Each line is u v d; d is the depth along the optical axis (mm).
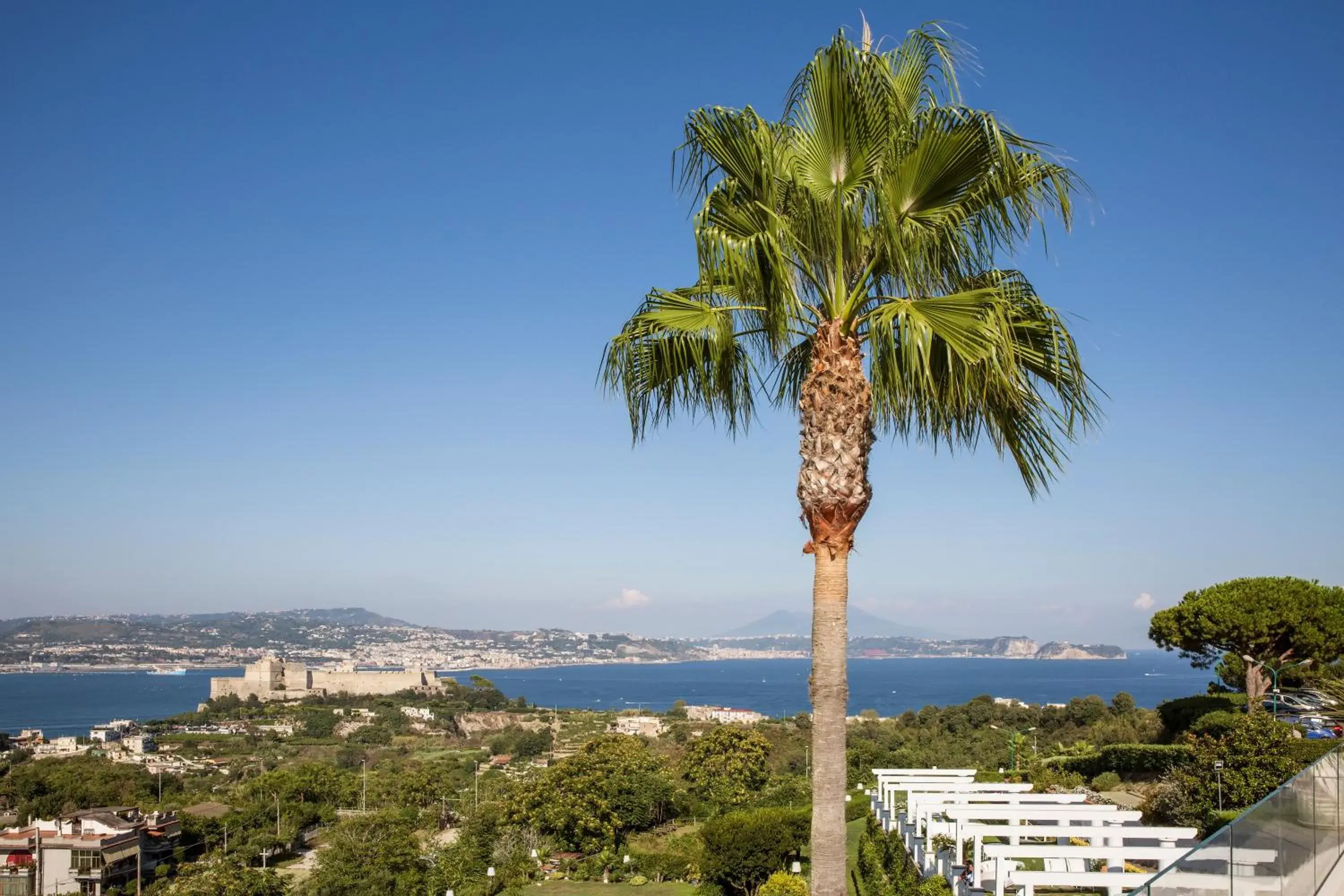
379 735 125188
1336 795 10758
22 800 72625
